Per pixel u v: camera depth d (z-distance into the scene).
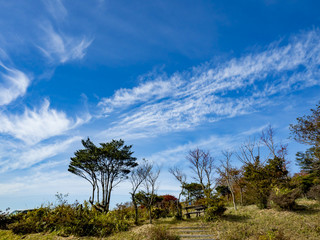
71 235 13.27
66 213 14.98
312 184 18.33
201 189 25.00
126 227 14.47
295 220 11.71
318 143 16.91
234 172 22.20
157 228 12.02
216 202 15.42
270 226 11.27
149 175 18.48
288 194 14.02
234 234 11.05
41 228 14.84
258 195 16.12
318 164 19.88
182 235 12.16
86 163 27.44
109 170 28.17
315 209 13.22
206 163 22.58
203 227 13.25
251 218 13.57
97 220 14.38
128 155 29.02
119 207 18.56
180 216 16.44
